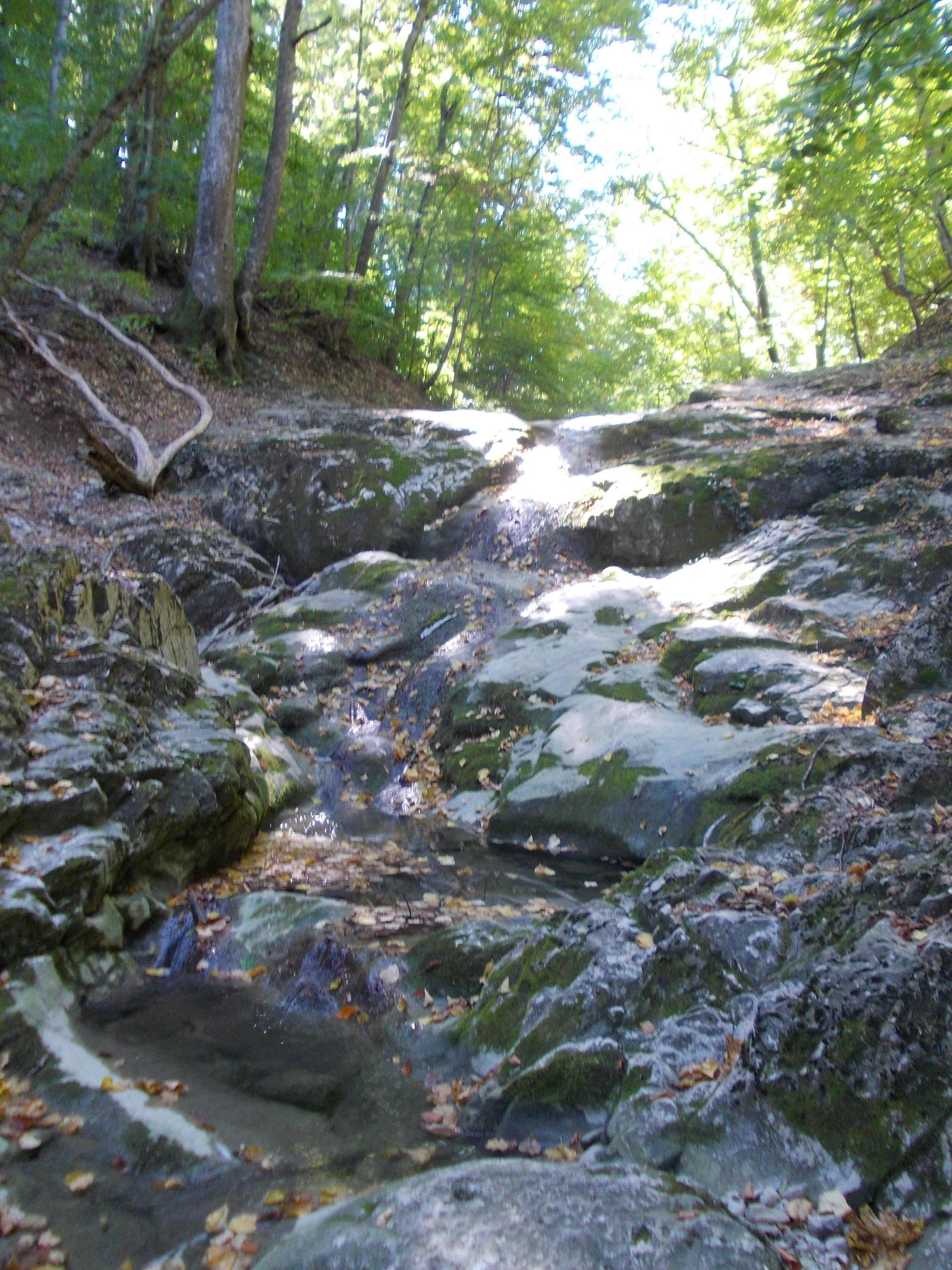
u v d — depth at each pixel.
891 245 20.84
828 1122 3.19
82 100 18.50
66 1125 3.62
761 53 23.91
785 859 5.39
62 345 16.16
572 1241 2.67
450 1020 4.63
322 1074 4.27
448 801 8.54
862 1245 2.78
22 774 5.44
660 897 4.54
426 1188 2.95
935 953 3.32
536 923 5.43
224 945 5.54
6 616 6.16
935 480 11.02
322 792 8.86
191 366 18.12
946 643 6.95
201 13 12.71
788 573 10.20
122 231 20.39
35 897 4.79
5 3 17.59
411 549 13.40
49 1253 3.00
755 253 27.12
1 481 12.99
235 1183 3.40
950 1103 3.00
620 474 12.98
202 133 21.97
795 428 14.30
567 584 11.81
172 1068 4.21
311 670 10.57
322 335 22.86
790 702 7.69
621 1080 3.81
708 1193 3.03
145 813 5.94
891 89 4.68
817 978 3.55
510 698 9.32
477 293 28.28
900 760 5.90
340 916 5.72
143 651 7.15
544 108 24.06
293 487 13.84
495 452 14.47
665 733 7.73
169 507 13.86
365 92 26.47
